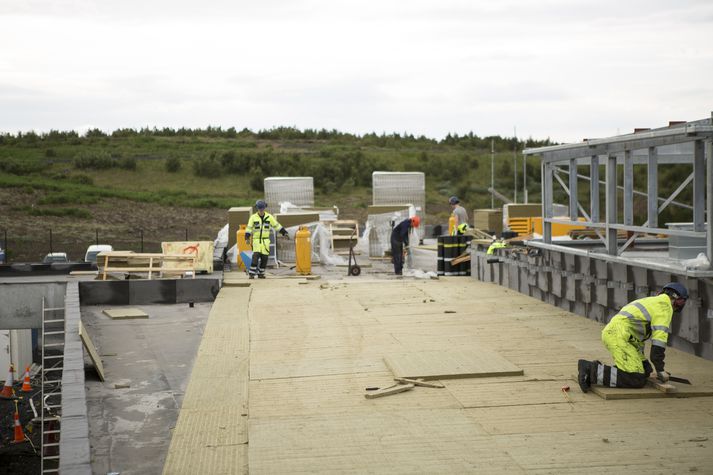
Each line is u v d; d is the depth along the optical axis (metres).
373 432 7.23
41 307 17.19
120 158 74.31
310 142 94.38
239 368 9.84
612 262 12.33
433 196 67.62
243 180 71.69
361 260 25.69
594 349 10.77
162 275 18.23
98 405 8.81
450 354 10.29
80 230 47.34
